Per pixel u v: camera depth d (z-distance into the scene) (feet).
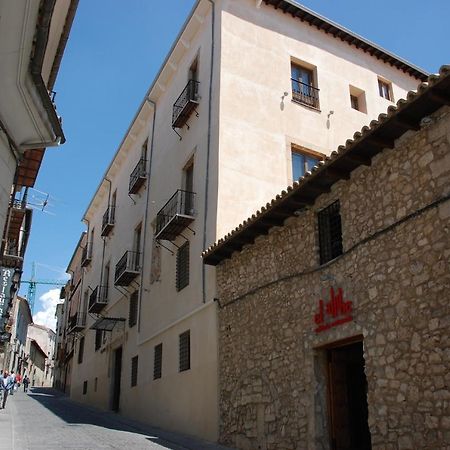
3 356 107.55
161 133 61.87
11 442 32.22
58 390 139.44
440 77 20.93
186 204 48.98
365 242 26.22
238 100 48.21
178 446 34.42
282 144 49.24
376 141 25.03
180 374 44.62
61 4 21.91
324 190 29.76
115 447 32.27
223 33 50.08
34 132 21.91
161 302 52.75
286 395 30.30
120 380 65.36
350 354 29.89
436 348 21.17
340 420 28.35
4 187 21.65
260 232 35.45
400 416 22.29
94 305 77.46
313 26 57.52
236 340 36.78
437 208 22.36
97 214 95.40
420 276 22.62
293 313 31.22
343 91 56.80
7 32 17.03
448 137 22.40
